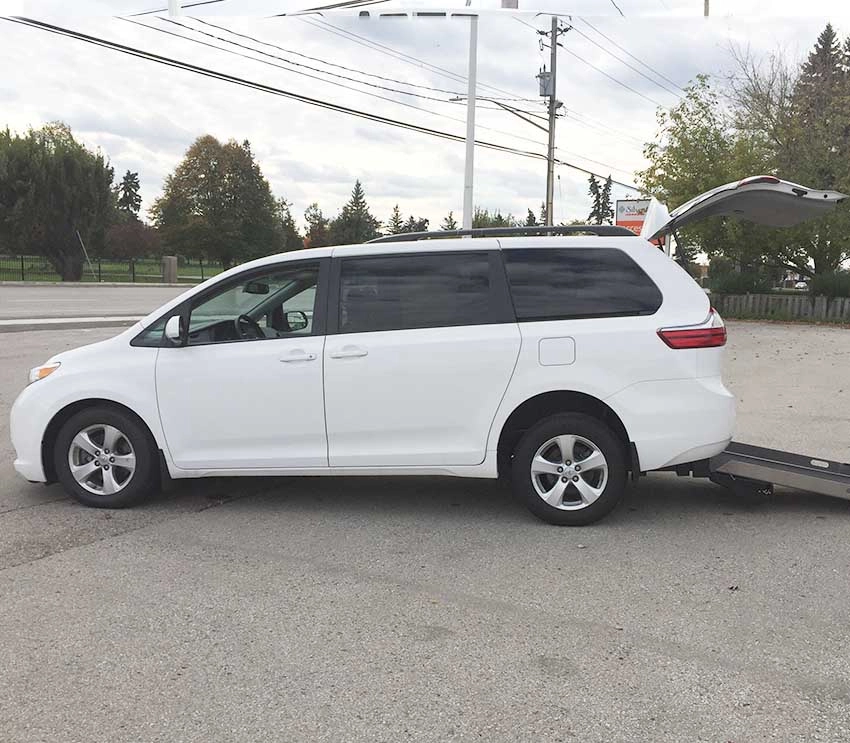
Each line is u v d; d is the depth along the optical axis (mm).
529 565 4500
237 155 73812
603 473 5098
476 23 17406
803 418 8930
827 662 3385
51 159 40812
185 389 5281
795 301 24125
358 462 5219
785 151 23812
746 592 4121
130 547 4742
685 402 5027
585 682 3223
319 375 5168
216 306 5434
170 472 5398
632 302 5121
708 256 25328
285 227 92062
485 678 3252
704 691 3150
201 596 4043
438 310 5184
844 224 22406
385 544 4844
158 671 3295
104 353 5445
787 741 2818
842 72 25125
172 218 74500
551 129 30734
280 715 2982
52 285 37031
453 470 5195
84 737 2836
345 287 5266
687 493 6066
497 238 5359
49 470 5555
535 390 5031
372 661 3389
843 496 5305
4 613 3822
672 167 23938
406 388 5113
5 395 9391
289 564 4496
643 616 3832
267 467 5316
